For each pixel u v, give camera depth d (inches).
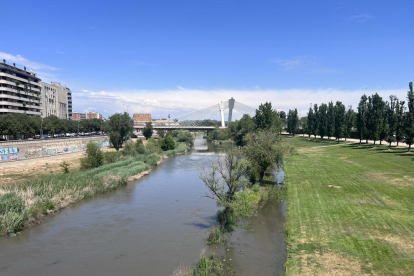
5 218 1114.7
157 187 1870.1
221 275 771.4
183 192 1734.7
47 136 4665.4
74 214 1331.2
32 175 1967.3
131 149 3179.1
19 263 879.1
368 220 1008.9
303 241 905.5
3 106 4672.7
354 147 3122.5
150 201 1540.4
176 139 5935.0
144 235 1079.0
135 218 1272.1
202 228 1135.0
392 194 1290.6
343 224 998.4
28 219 1178.6
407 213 1048.2
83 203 1508.4
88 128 5900.6
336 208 1171.3
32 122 3826.3
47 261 889.5
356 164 2123.5
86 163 2267.5
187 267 829.8
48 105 6382.9
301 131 6269.7
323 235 929.5
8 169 2122.3
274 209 1302.9
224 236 1029.8
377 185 1469.0
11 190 1411.2
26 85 5128.0
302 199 1341.0
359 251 798.5
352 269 714.8
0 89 4626.0
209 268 802.8
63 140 3319.4
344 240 875.4
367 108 3196.4
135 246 985.5
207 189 1804.9
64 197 1470.2
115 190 1792.6
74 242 1024.2
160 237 1056.8
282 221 1152.2
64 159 2733.8
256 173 1807.3
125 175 2048.5
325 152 3026.6
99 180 1834.4
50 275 809.5
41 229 1149.1
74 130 5310.0
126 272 815.7
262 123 3479.3
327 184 1595.7
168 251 940.6
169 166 2780.5
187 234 1079.0
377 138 2947.8
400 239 842.8
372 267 712.4
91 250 960.9
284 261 833.5
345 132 3727.9
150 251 944.3
